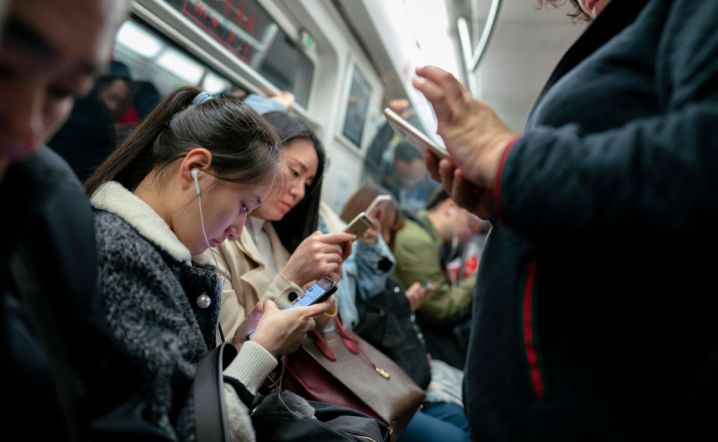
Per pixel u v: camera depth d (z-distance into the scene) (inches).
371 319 72.1
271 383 47.4
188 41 75.9
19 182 22.5
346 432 41.7
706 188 16.5
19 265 23.5
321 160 64.2
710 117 17.0
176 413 30.7
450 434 67.1
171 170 37.0
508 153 21.4
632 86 22.6
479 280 28.0
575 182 18.9
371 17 111.6
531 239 21.2
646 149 17.9
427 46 130.6
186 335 32.0
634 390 21.1
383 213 89.5
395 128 32.6
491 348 24.9
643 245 18.6
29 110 17.1
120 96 67.6
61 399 22.6
